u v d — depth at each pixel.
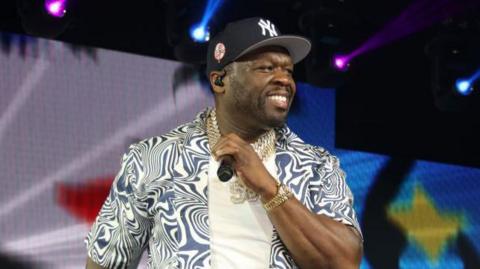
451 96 7.07
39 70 5.72
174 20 6.03
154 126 6.02
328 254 2.43
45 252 5.50
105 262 2.70
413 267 7.01
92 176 5.75
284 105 2.61
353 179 6.88
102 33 6.31
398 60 7.64
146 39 6.46
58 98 5.75
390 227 6.97
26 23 5.65
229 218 2.55
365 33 7.27
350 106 7.40
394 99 7.61
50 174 5.62
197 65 6.23
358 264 2.49
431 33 7.57
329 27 6.54
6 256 5.39
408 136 7.63
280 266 2.48
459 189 7.43
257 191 2.44
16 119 5.59
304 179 2.64
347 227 2.52
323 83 6.61
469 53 7.06
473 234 7.38
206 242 2.52
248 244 2.52
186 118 6.12
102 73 5.93
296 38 2.64
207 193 2.60
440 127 7.82
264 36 2.62
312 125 6.67
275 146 2.72
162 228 2.58
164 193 2.60
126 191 2.68
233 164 2.48
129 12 6.44
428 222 7.17
